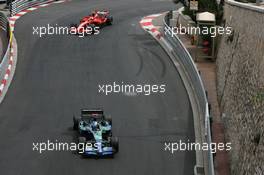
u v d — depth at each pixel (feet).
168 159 149.07
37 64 237.25
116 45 269.23
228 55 186.80
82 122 157.38
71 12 356.79
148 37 286.46
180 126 171.83
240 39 168.35
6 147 156.56
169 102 192.03
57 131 168.35
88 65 236.43
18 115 181.06
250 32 152.87
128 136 164.35
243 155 127.85
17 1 349.00
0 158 149.48
